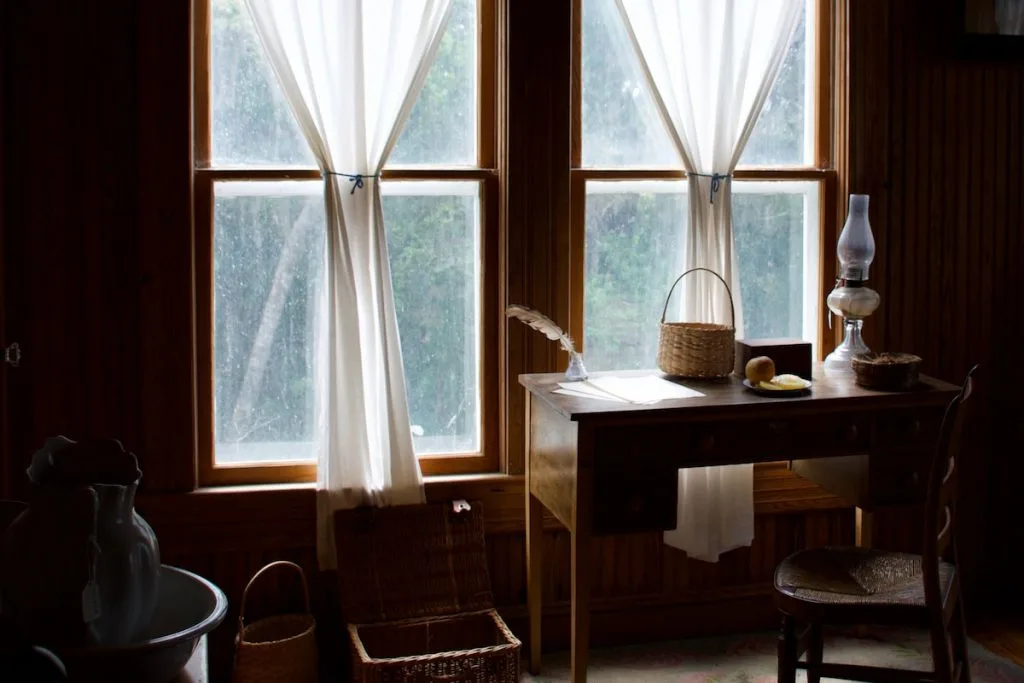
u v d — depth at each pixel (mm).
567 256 3004
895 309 3238
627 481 2500
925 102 3199
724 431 2559
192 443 2840
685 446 2531
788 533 3260
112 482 1530
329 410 2846
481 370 3059
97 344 2766
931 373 3291
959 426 2301
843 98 3160
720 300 3059
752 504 3100
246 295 2916
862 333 3221
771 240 3227
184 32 2730
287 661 2627
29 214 2703
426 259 3010
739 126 3084
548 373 2980
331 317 2832
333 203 2822
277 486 2906
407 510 2910
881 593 2326
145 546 1474
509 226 2951
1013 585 3406
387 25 2830
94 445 1542
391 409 2889
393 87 2850
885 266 3215
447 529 2930
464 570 2920
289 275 2930
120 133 2727
